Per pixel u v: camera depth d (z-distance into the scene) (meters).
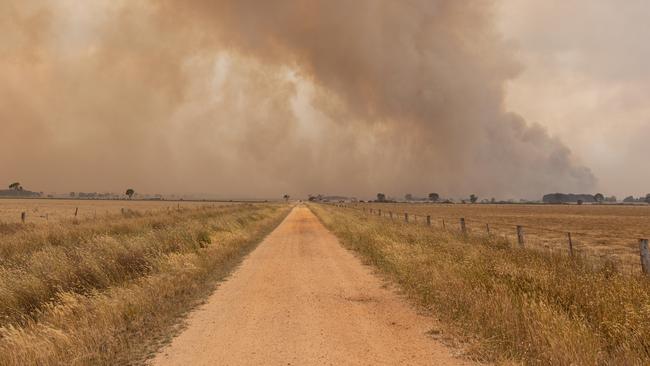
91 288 7.95
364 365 4.69
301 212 59.78
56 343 5.17
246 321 6.58
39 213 43.81
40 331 5.56
